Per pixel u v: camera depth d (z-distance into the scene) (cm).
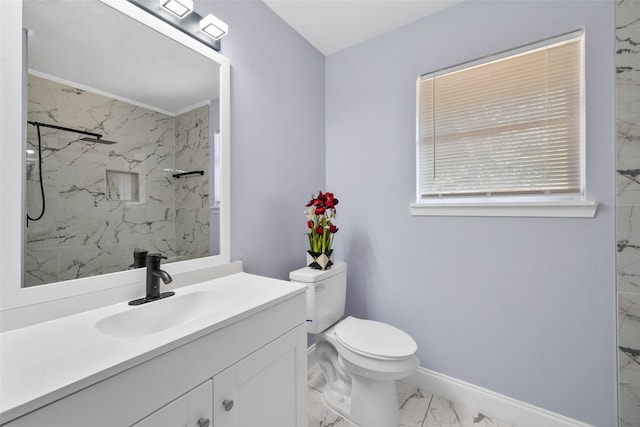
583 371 128
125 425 58
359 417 136
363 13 167
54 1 85
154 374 63
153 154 110
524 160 144
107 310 89
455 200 164
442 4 160
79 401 52
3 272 73
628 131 115
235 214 143
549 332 135
